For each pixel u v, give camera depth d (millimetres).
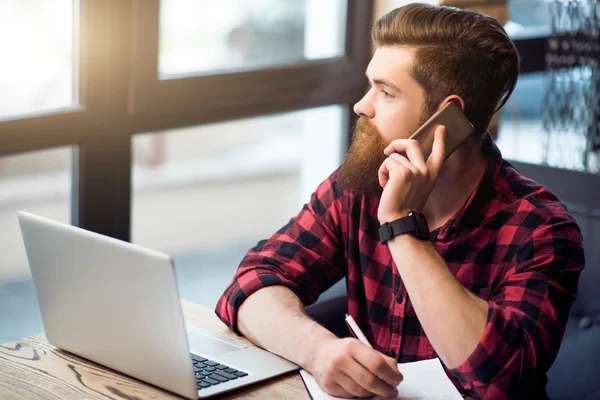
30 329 2867
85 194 2164
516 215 1388
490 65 1360
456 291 1193
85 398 1132
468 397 1197
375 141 1399
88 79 2076
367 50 2748
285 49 3531
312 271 1537
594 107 2434
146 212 4676
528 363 1170
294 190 5367
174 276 1045
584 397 1627
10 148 1960
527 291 1251
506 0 2707
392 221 1250
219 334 1377
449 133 1320
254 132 6508
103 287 1146
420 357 1434
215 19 3590
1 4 2172
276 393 1157
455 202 1433
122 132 2176
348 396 1142
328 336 1225
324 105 2676
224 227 4539
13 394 1143
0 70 2158
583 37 2430
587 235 1768
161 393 1149
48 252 1207
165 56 2375
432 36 1346
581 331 1736
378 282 1513
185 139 6098
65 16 2068
